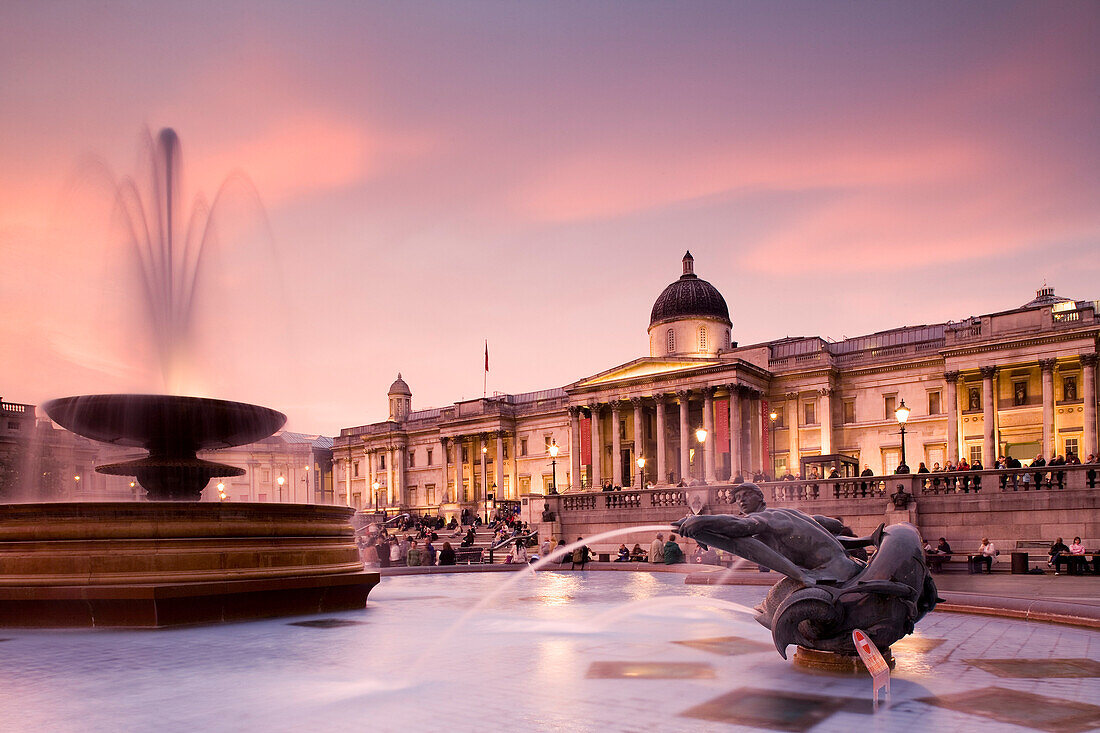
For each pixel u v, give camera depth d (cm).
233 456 7112
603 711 657
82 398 1457
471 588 2114
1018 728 602
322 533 1505
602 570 3048
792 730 597
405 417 11994
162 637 1118
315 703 688
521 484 9738
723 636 1101
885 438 7162
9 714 654
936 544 3231
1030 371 6450
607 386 8088
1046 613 1255
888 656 838
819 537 859
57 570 1250
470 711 658
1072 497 2950
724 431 7256
